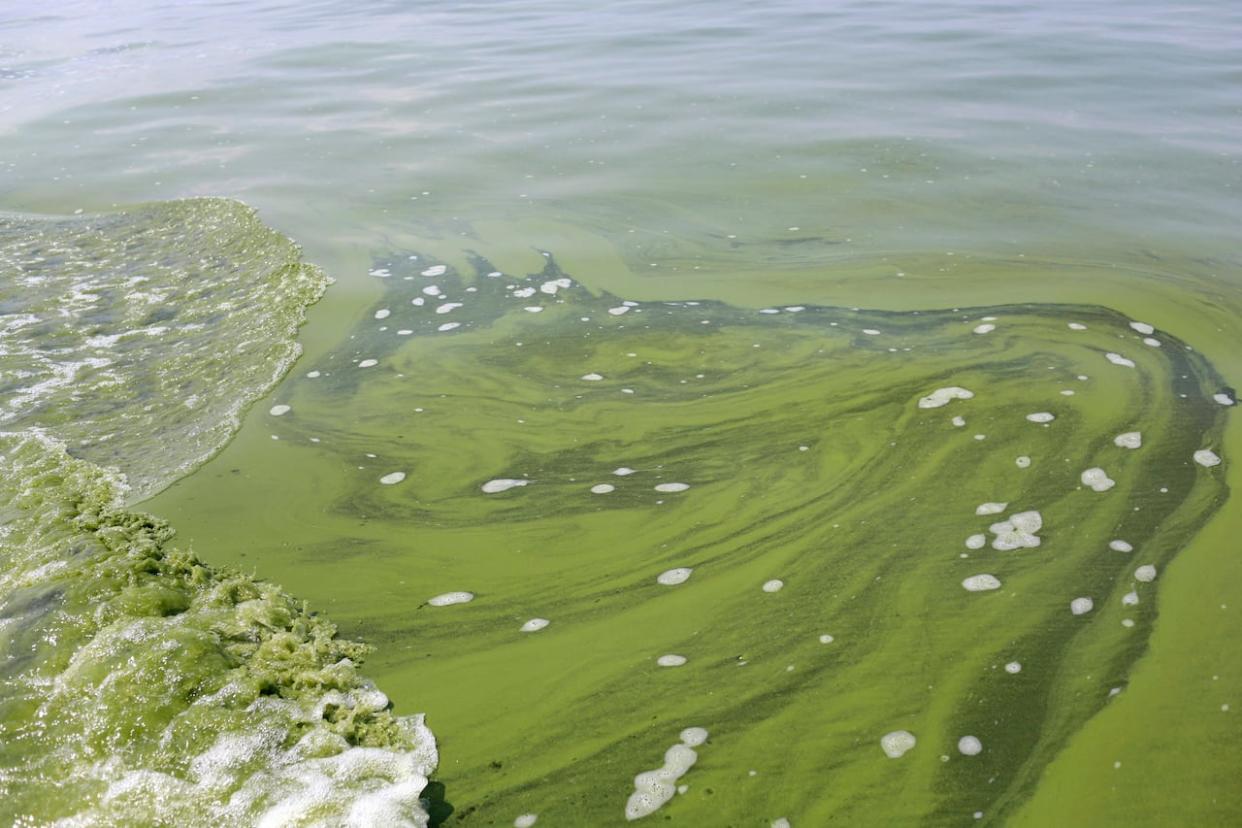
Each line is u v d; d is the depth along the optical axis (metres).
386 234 5.80
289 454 3.85
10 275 5.45
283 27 12.66
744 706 2.63
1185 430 3.72
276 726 2.51
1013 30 10.30
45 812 2.28
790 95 8.22
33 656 2.70
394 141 7.49
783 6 12.28
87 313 5.02
